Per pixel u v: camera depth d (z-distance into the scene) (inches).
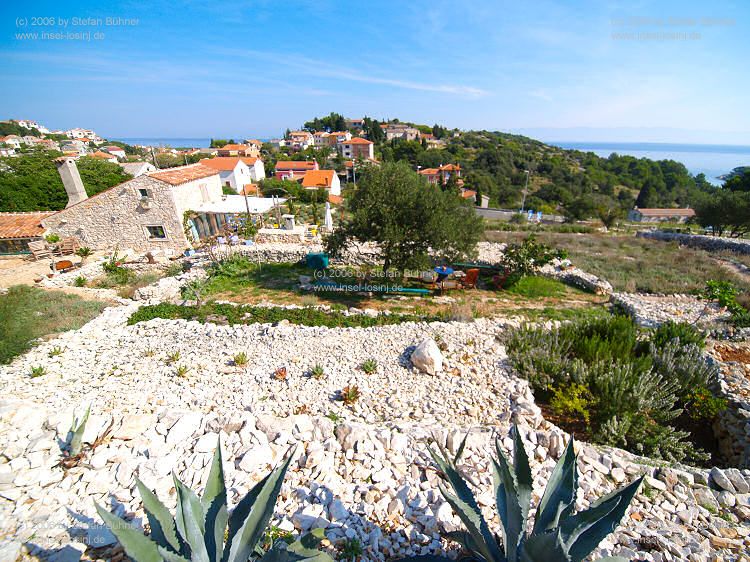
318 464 165.9
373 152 4623.5
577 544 105.7
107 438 170.7
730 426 236.2
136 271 721.6
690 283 570.9
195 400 263.9
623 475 177.0
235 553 99.9
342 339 376.8
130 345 375.2
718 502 161.9
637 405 235.0
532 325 387.5
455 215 539.2
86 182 1432.1
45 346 372.8
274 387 285.6
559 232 1125.7
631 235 1099.3
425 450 182.9
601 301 522.3
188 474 156.7
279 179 2844.5
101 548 121.8
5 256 820.0
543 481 171.0
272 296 546.9
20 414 175.9
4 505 134.3
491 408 260.2
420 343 323.0
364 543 129.6
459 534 119.9
